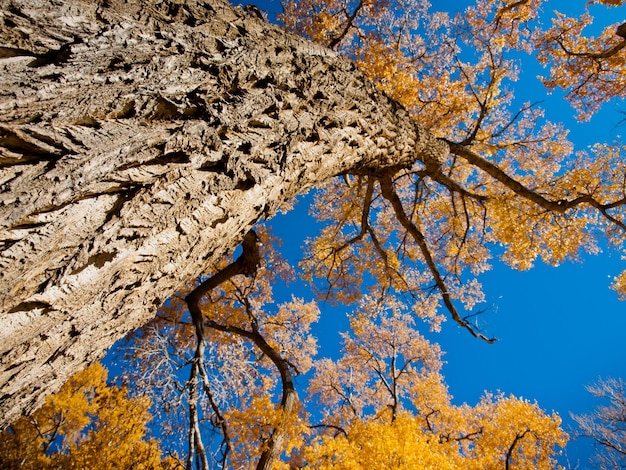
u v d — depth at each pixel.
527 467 7.98
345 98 2.53
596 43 6.45
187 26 1.50
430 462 5.10
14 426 7.31
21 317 0.82
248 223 1.69
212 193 1.31
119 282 1.05
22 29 0.95
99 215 0.95
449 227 8.06
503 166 8.27
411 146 4.07
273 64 1.88
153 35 1.32
